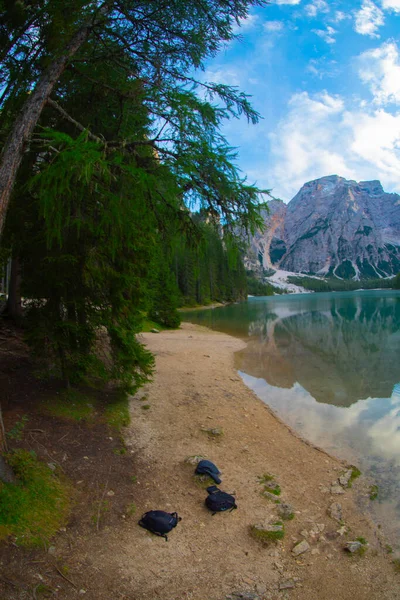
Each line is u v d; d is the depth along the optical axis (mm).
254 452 6996
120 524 4484
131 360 7930
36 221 6074
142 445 6656
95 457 5758
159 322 27984
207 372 13281
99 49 5176
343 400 10820
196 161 4621
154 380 11148
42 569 3504
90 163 3209
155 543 4262
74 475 5148
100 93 5664
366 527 4875
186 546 4277
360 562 4203
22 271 6738
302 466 6586
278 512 5074
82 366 6953
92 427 6695
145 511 4840
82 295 6867
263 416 9211
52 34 4426
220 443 7230
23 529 3850
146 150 5191
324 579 3932
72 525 4246
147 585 3625
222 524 4742
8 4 4402
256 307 62125
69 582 3457
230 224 5078
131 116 5270
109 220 4742
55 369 7156
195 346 19000
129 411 8117
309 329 28891
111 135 6312
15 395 6832
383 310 47969
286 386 12383
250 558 4172
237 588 3713
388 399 10883
